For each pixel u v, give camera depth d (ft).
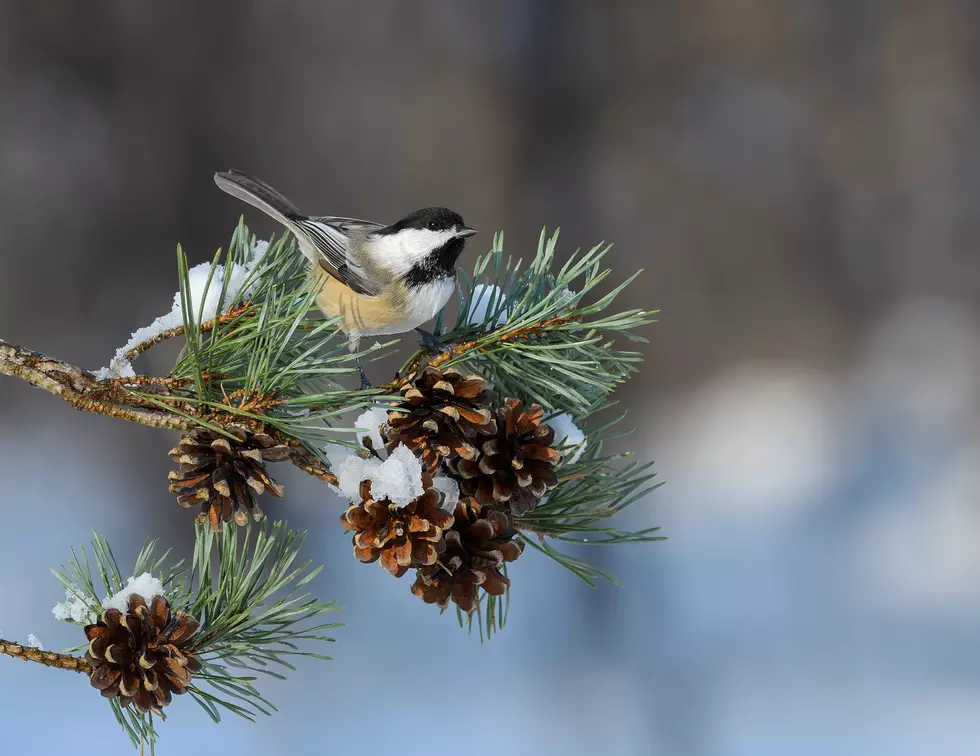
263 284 24.39
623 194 103.76
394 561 24.06
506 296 24.44
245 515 24.16
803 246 105.91
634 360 24.32
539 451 24.13
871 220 106.22
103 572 24.16
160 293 92.02
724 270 104.12
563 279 24.31
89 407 24.17
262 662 24.16
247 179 25.09
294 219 24.99
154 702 24.08
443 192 100.01
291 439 24.18
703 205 104.32
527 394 24.34
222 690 24.14
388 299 24.94
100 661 24.07
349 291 24.94
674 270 103.55
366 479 24.08
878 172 106.32
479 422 24.11
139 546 71.97
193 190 93.97
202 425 24.11
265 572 24.20
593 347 24.32
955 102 105.50
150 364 50.78
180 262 24.08
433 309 25.00
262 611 24.17
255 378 24.16
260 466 24.14
